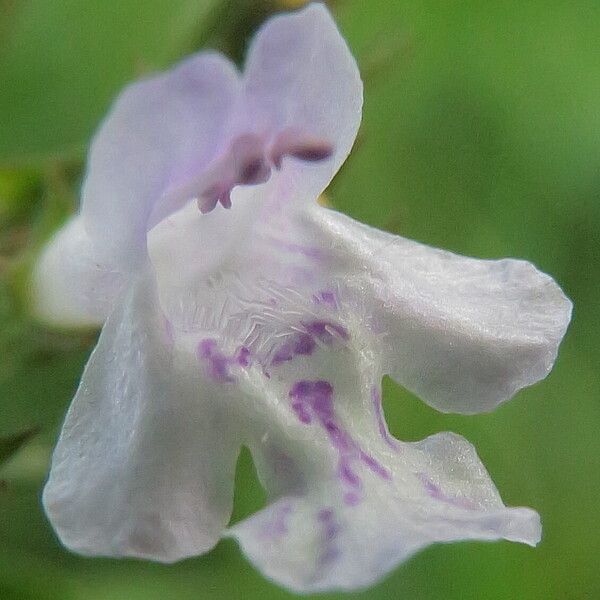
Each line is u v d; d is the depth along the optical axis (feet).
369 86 0.15
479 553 0.17
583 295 0.19
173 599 0.16
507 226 0.19
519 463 0.18
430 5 0.19
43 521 0.15
